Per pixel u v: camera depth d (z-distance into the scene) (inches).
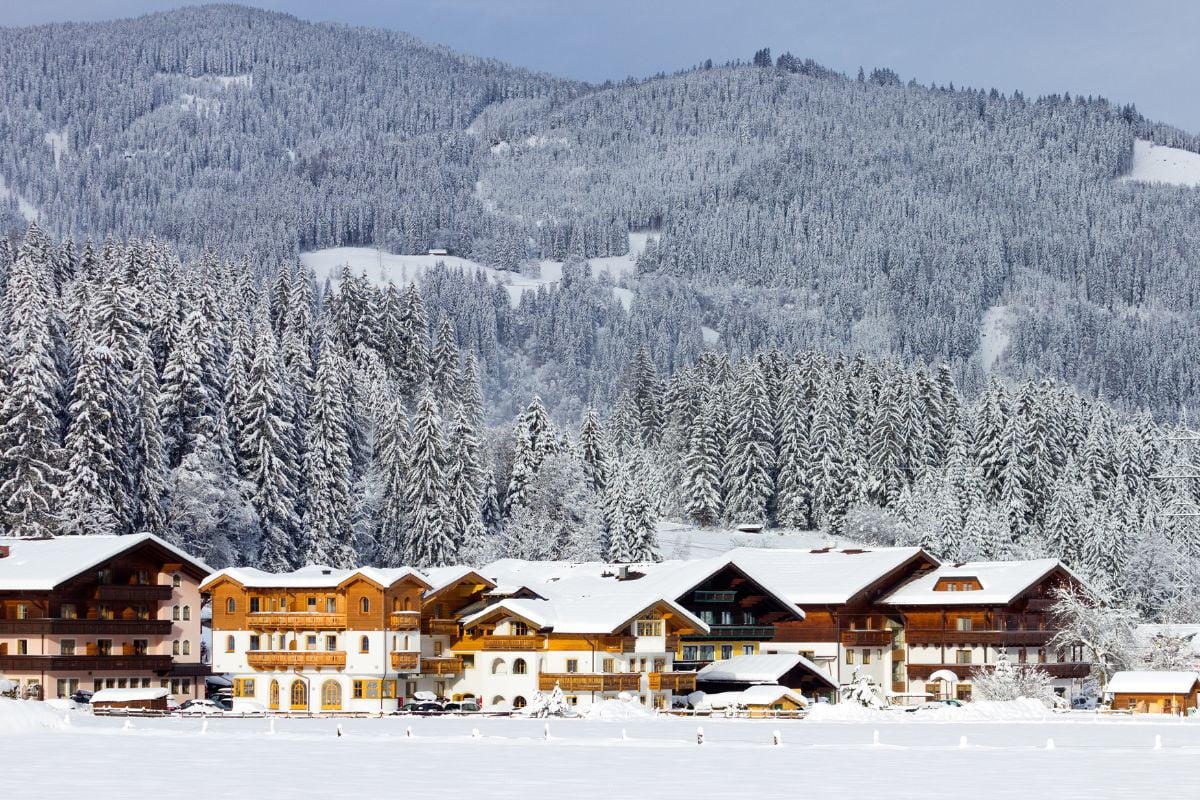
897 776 2815.0
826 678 4982.8
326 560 6402.6
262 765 2908.5
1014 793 2586.1
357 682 4722.0
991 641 5265.8
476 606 4987.7
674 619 4948.3
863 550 5649.6
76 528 5423.2
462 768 2888.8
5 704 3683.6
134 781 2657.5
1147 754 3255.4
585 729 3870.6
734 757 3132.4
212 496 5944.9
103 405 5679.1
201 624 5467.5
